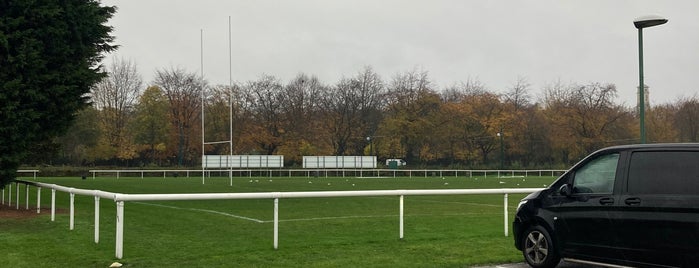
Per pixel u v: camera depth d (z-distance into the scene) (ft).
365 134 252.42
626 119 236.84
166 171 182.91
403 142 239.30
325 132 246.27
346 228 48.60
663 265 26.30
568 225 30.27
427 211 67.46
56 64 59.21
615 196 28.27
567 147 237.04
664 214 26.22
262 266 31.71
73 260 32.71
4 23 54.54
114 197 33.14
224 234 44.60
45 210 61.87
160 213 60.85
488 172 219.61
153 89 221.87
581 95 238.27
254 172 197.57
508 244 39.83
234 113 238.48
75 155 210.38
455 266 32.48
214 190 112.27
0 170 56.34
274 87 242.58
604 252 28.63
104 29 65.00
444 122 236.84
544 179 182.60
